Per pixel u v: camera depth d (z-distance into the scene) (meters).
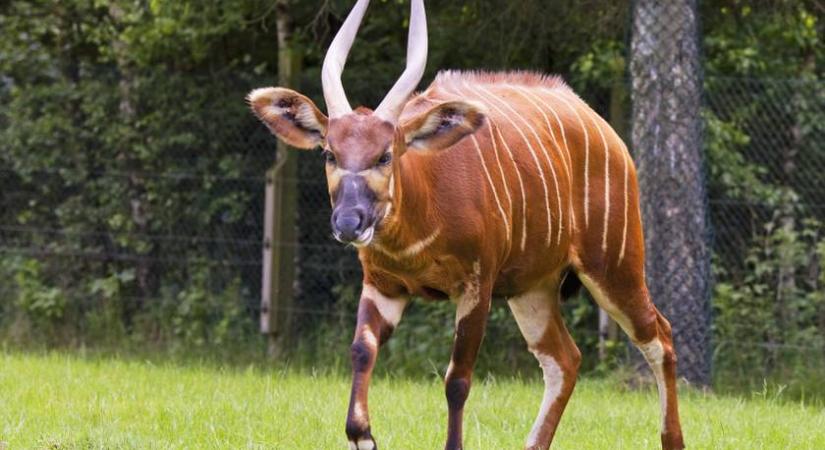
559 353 19.28
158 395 23.50
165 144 35.50
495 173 16.81
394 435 19.66
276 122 16.05
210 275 35.34
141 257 35.84
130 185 35.84
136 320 35.94
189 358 34.12
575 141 18.62
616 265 18.86
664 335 19.31
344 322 34.22
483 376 33.16
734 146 32.62
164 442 18.02
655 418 22.78
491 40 34.47
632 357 29.52
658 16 29.05
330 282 34.59
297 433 19.55
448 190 16.11
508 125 17.58
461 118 15.66
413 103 17.20
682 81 29.08
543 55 34.59
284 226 33.66
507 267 17.52
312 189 34.56
